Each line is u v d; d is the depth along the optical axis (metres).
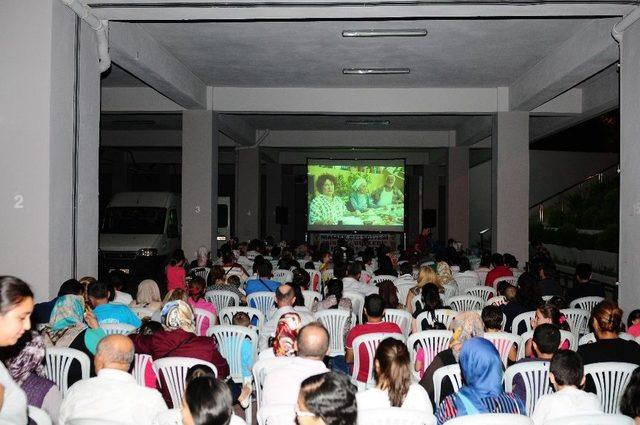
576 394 3.27
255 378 4.62
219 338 5.88
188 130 13.95
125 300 7.30
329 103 13.84
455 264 13.63
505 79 12.87
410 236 31.00
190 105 13.48
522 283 6.95
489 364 3.34
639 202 7.10
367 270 12.25
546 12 7.15
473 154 24.75
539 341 4.35
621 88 7.62
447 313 6.61
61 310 4.79
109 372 3.20
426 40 9.95
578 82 10.59
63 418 3.15
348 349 5.52
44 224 6.58
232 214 30.97
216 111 14.10
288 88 13.89
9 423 2.13
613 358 4.53
